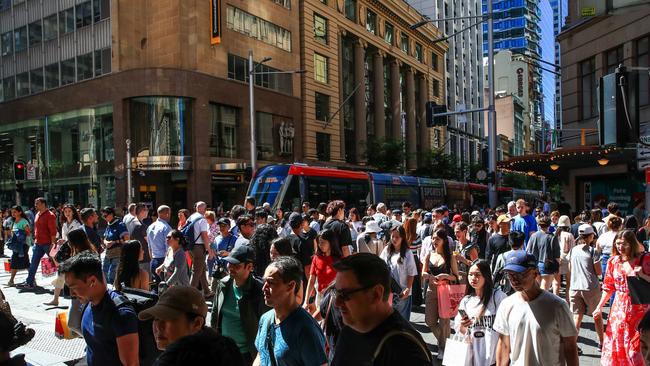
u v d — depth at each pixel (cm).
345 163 4534
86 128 3312
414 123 6009
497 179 2350
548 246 885
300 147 4003
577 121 2238
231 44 3384
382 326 229
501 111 10969
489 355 480
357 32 4822
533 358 375
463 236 838
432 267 661
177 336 280
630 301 498
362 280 231
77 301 458
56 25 3556
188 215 1177
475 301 495
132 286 505
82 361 377
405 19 5759
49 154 3572
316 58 4250
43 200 1184
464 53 8831
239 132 3466
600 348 648
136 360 340
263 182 1969
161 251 974
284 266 333
